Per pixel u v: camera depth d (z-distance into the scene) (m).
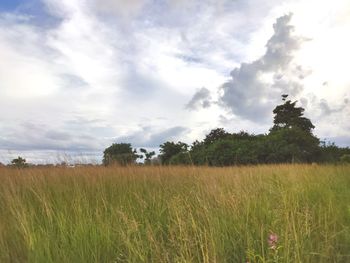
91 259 5.15
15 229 5.94
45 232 5.65
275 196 7.27
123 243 5.48
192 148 32.62
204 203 6.45
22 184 8.22
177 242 5.19
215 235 5.34
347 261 5.34
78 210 6.40
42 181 8.36
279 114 53.03
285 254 4.57
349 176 13.02
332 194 8.65
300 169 12.92
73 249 5.35
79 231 5.66
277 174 10.57
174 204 6.37
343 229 6.07
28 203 7.05
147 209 7.07
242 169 12.31
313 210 6.66
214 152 30.30
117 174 9.75
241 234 5.67
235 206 6.38
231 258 5.27
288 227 5.25
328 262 5.22
